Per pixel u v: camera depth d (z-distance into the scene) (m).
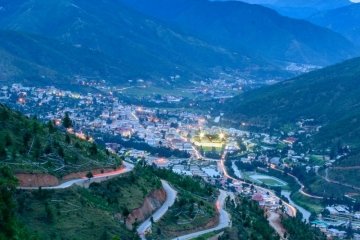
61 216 169.12
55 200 176.62
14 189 167.38
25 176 183.75
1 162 184.00
